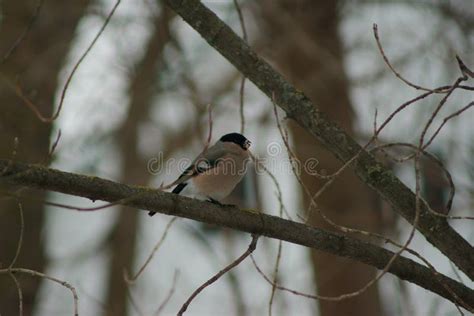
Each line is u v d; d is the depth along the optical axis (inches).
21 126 451.5
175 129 611.8
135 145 579.2
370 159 274.8
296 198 548.1
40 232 480.1
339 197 515.8
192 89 565.3
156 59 559.2
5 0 478.9
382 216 527.8
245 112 555.8
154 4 529.7
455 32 517.3
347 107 532.1
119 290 565.0
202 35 292.7
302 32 514.0
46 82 468.8
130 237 588.7
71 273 572.7
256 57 290.0
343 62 541.0
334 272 507.2
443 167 265.6
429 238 265.1
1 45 468.8
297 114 283.4
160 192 245.3
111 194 234.7
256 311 489.7
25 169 219.8
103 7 513.0
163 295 618.2
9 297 452.8
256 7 529.7
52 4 483.8
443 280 263.6
